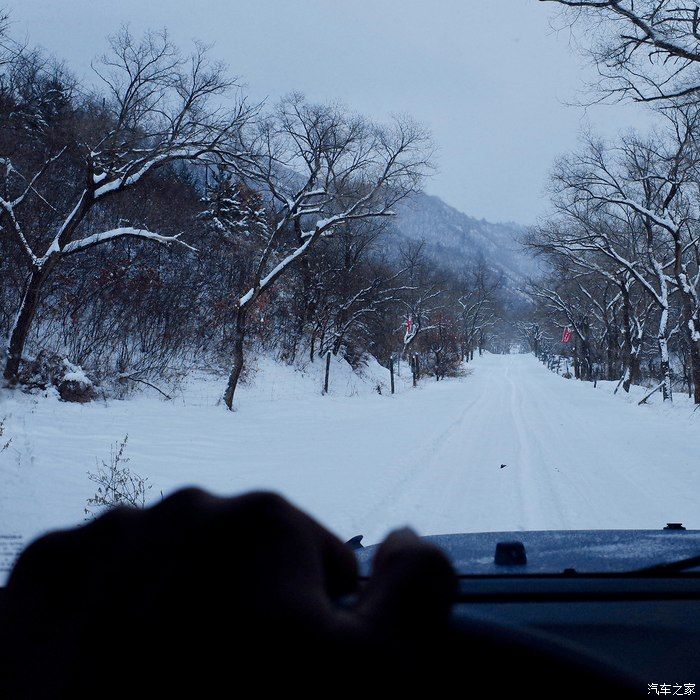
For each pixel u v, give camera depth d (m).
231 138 19.17
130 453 12.64
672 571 2.63
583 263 36.44
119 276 21.56
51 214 23.39
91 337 21.02
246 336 29.11
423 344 58.34
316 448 15.20
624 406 30.48
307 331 33.19
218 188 30.20
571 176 29.88
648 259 32.53
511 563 2.78
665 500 10.42
